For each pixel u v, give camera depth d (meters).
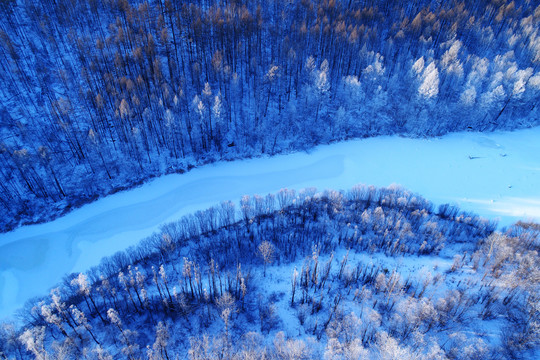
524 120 131.50
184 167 102.94
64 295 65.94
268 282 71.06
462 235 82.00
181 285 65.44
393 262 74.12
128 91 100.94
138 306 65.00
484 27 154.00
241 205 87.44
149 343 59.72
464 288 66.19
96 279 70.19
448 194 99.31
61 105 94.38
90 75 109.75
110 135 101.75
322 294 66.31
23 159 83.00
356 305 65.44
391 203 87.75
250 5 141.75
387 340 51.94
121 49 118.81
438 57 141.88
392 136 121.81
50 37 110.88
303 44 125.38
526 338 54.19
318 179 103.88
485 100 119.81
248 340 57.25
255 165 106.88
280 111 118.25
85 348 54.78
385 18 155.50
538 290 60.28
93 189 93.00
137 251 75.94
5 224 83.62
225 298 61.19
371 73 121.81
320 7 141.62
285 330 61.81
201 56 120.81
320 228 80.56
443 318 58.72
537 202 96.88
